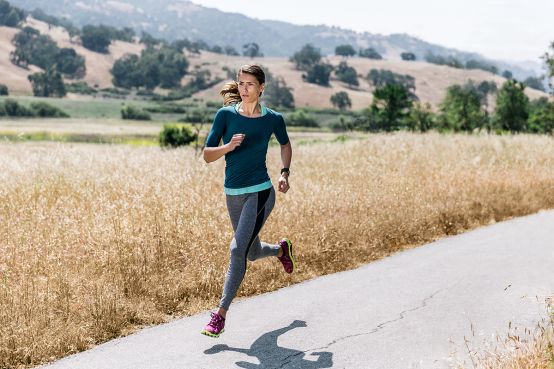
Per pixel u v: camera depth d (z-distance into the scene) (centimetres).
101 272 590
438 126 7512
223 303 461
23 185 945
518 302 548
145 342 475
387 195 945
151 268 605
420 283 622
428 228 884
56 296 522
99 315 504
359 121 8188
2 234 684
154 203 775
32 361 440
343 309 544
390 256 768
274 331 491
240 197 472
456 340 464
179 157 1267
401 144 1703
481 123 7506
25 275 554
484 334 475
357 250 744
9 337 445
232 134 468
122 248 626
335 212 827
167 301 555
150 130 10600
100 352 457
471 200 1028
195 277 596
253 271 628
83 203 821
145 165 1110
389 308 543
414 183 1077
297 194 891
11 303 493
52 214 749
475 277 637
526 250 762
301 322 512
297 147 1784
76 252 623
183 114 18275
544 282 609
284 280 639
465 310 534
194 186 898
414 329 491
